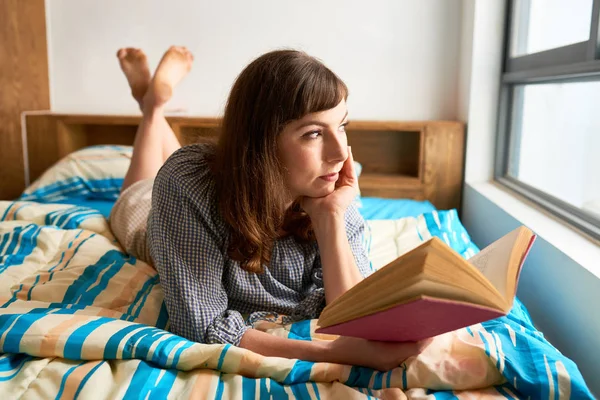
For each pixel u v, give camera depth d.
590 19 1.48
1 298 1.08
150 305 1.07
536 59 1.89
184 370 0.81
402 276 0.60
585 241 1.34
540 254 1.39
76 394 0.72
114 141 2.65
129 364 0.79
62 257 1.30
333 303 0.69
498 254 0.73
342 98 0.86
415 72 2.57
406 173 2.58
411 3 2.53
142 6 2.62
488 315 0.59
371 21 2.56
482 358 0.78
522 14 2.16
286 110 0.83
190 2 2.60
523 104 2.18
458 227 1.71
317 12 2.57
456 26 2.52
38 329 0.81
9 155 2.49
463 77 2.43
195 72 2.65
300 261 1.08
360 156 2.60
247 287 1.03
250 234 0.91
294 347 0.86
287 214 1.02
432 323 0.65
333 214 0.96
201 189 0.94
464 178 2.38
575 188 1.63
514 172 2.27
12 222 1.45
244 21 2.60
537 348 0.80
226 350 0.81
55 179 2.21
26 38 2.52
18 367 0.79
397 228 1.70
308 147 0.86
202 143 1.04
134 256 1.38
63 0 2.63
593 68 1.41
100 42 2.65
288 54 0.87
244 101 0.87
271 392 0.75
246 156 0.87
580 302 1.13
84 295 1.10
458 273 0.59
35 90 2.59
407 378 0.77
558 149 1.77
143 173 1.65
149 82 1.86
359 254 1.10
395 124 2.38
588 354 1.09
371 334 0.74
